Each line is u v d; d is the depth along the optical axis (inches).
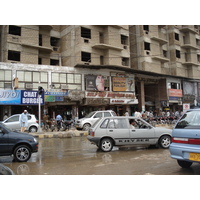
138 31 1208.8
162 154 311.0
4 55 884.6
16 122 573.0
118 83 1005.8
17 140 278.8
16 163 272.4
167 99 1188.5
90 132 355.3
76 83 905.5
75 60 984.9
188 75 1408.7
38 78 836.6
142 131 353.1
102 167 241.9
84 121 646.5
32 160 292.0
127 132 347.6
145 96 1283.2
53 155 329.1
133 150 354.9
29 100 792.3
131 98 1019.3
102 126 344.8
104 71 980.6
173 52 1347.2
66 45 1055.6
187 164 231.6
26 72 818.2
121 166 244.1
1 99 753.6
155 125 797.2
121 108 1067.9
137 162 262.4
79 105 928.9
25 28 919.0
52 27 1007.0
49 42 1037.2
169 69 1352.1
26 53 912.3
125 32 1100.5
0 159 303.3
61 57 1083.3
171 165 244.4
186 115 220.7
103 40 1047.6
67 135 566.9
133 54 1222.3
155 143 356.2
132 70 1024.9
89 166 248.5
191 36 1445.6
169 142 362.0
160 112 1122.7
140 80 1140.5
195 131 196.4
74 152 351.9
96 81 938.1
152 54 1210.0
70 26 1032.2
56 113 915.4
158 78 1219.2
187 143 200.2
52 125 685.3
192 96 1339.8
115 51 1041.5
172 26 1368.1
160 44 1305.4
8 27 880.9
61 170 233.3
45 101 824.3
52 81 859.4
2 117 802.2
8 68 791.1
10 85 786.8
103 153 331.3
